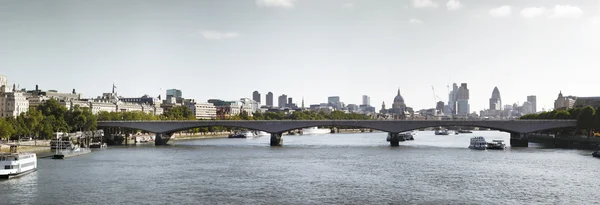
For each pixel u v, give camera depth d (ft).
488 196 434.71
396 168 614.34
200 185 485.97
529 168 611.06
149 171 583.17
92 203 402.11
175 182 502.79
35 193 439.22
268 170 596.29
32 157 567.59
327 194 442.91
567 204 404.98
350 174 561.02
